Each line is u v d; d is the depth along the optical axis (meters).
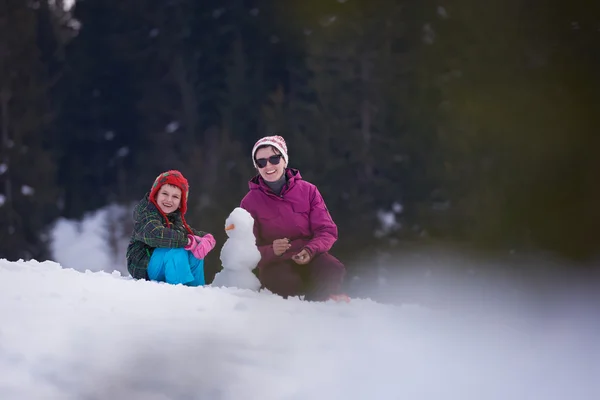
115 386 2.89
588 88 35.50
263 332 3.77
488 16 37.28
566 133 34.72
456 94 36.50
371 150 35.78
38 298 3.83
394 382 3.28
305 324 4.11
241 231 5.68
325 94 37.06
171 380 2.97
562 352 4.18
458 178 33.94
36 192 39.03
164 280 5.69
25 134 40.81
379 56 37.41
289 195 6.25
